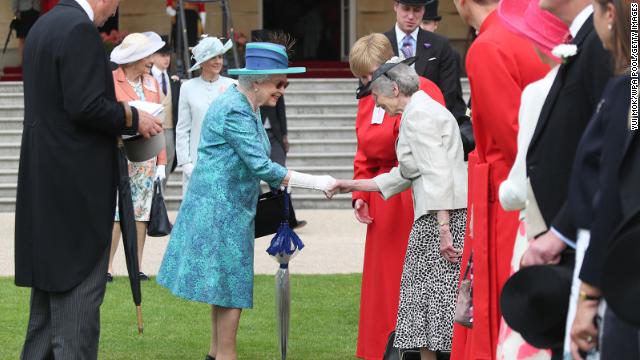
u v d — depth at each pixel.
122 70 9.76
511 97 4.90
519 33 4.44
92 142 5.49
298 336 7.60
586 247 3.66
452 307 5.98
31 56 5.51
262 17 22.45
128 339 7.52
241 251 6.27
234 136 6.18
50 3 21.00
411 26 8.95
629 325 3.43
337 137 16.98
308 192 15.09
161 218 9.80
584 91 4.12
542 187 4.22
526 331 3.98
